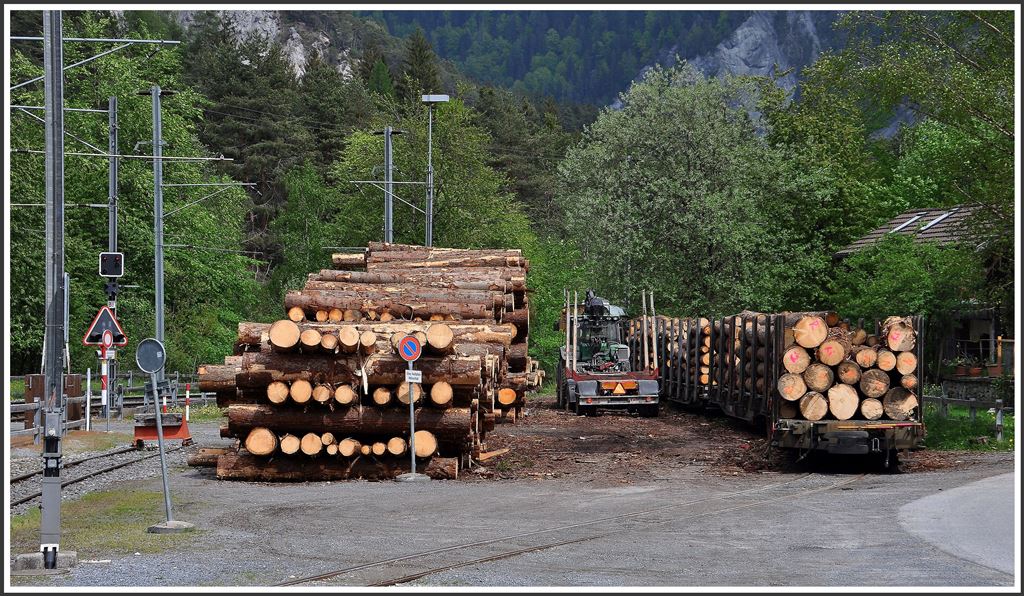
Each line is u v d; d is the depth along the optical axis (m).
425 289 27.03
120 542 13.36
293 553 12.54
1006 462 20.08
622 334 41.59
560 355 41.41
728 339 32.22
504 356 25.53
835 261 59.94
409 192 67.19
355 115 110.81
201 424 36.28
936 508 15.08
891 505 15.70
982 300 32.28
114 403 39.72
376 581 10.88
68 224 53.81
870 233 56.62
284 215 85.56
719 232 52.25
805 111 66.31
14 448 25.91
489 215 69.31
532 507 16.50
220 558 12.23
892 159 76.81
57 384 24.66
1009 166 29.28
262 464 20.70
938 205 63.31
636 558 12.09
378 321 25.30
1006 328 33.03
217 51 104.06
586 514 15.64
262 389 20.72
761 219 54.56
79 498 17.70
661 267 53.97
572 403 37.88
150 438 27.47
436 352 20.84
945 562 11.50
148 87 57.81
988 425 25.66
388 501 17.44
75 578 11.16
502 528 14.41
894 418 20.88
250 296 71.31
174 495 18.27
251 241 94.31
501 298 27.38
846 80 32.84
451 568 11.55
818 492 17.67
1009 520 13.89
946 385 36.16
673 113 55.78
